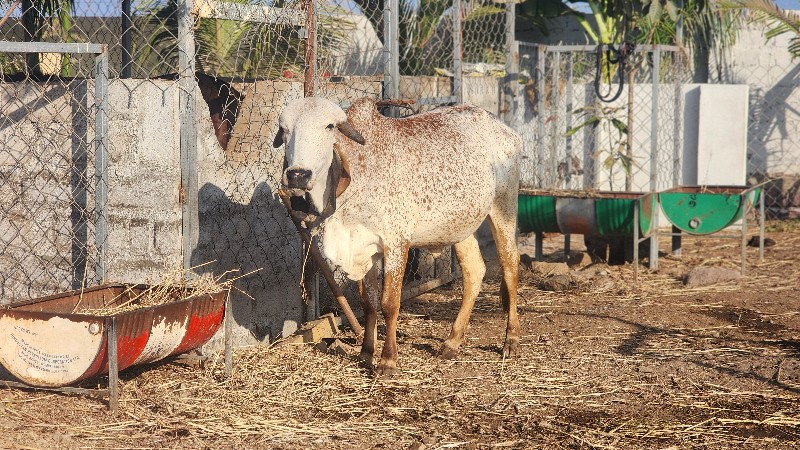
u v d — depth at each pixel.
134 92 5.87
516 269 6.66
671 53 13.28
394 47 7.61
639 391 5.71
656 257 9.83
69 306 5.51
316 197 5.42
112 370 4.95
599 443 4.82
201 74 7.26
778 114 13.57
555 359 6.40
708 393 5.67
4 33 8.25
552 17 14.19
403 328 7.25
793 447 4.78
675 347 6.75
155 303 5.60
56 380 5.05
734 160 12.85
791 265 10.08
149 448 4.59
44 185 6.27
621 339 6.99
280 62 8.39
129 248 6.00
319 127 5.25
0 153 6.38
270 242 6.62
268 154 6.57
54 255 6.30
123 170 5.95
